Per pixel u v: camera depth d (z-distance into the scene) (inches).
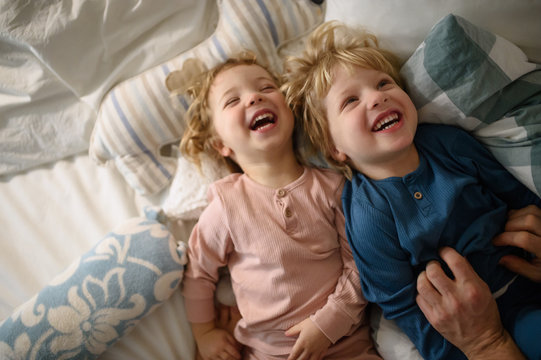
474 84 29.5
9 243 36.8
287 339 32.3
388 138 29.6
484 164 31.5
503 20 30.4
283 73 38.7
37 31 34.4
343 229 33.8
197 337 35.4
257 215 33.0
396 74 32.7
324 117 32.9
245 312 33.8
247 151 34.0
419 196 30.5
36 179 40.3
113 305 30.6
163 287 32.5
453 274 29.4
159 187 39.4
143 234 33.4
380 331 33.1
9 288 34.9
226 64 37.2
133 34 36.9
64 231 37.5
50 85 37.5
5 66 37.0
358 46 33.5
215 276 35.6
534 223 28.5
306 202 33.4
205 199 36.8
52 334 29.0
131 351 33.1
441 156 31.7
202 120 38.1
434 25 30.8
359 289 32.2
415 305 30.2
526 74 30.3
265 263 32.3
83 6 34.3
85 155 41.6
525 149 29.3
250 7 36.2
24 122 38.7
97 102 38.2
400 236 29.8
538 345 26.6
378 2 32.2
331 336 30.7
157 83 36.9
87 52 36.3
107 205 38.8
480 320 27.3
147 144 38.3
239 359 35.2
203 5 37.5
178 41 37.7
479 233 29.6
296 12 37.2
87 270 31.3
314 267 32.7
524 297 30.3
